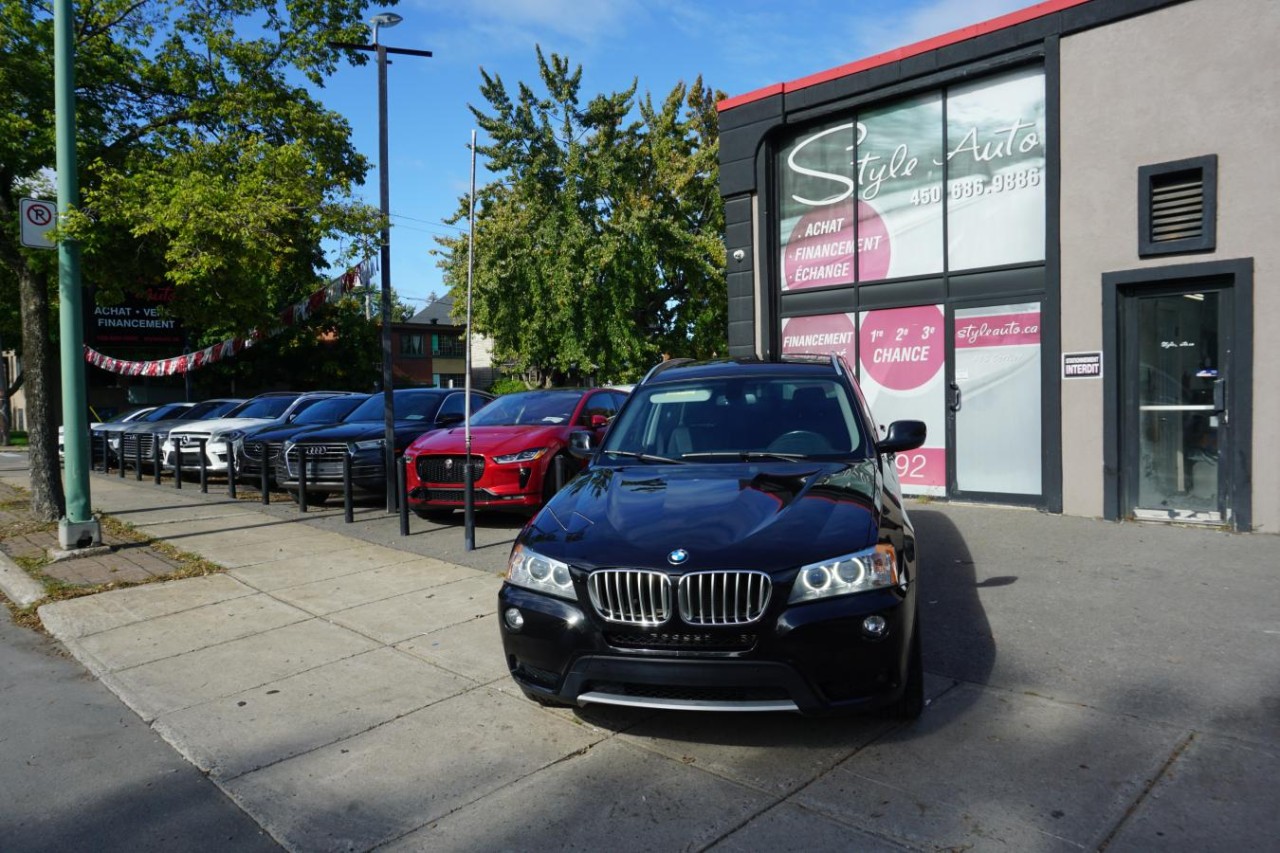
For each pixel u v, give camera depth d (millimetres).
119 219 8188
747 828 3043
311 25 10117
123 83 9617
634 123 19016
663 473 4480
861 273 9773
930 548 7051
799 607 3326
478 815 3229
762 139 10273
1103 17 7758
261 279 9445
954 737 3656
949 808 3102
